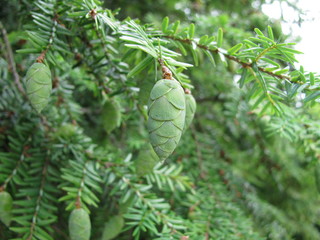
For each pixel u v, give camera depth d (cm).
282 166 28
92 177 15
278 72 11
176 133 8
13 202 14
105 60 15
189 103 12
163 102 8
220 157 28
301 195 30
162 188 19
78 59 15
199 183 21
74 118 21
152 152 14
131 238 20
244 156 30
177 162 23
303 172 28
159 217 15
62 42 12
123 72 14
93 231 20
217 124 31
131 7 31
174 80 9
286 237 26
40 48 11
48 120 18
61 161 17
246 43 11
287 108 17
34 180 16
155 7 31
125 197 15
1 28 18
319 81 11
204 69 28
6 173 15
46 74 10
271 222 25
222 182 22
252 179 29
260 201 25
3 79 19
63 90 20
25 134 17
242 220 18
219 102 31
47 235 14
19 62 20
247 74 12
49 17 12
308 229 28
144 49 9
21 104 18
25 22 15
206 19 25
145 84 12
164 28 12
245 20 29
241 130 29
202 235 15
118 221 16
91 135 27
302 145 18
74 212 13
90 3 11
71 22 12
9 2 17
